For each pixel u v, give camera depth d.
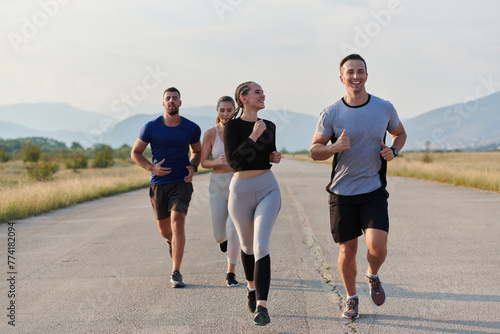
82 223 11.95
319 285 5.63
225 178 5.95
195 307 4.93
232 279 5.76
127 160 75.31
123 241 9.10
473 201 14.16
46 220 12.70
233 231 5.70
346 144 4.13
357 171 4.38
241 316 4.61
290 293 5.33
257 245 4.39
